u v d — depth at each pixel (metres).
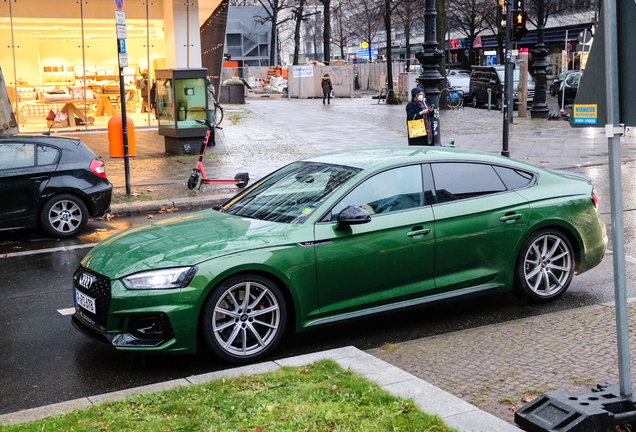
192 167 16.09
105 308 4.80
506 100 14.99
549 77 52.75
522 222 5.92
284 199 5.67
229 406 3.73
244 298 4.95
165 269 4.75
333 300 5.27
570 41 52.19
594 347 4.83
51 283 7.33
